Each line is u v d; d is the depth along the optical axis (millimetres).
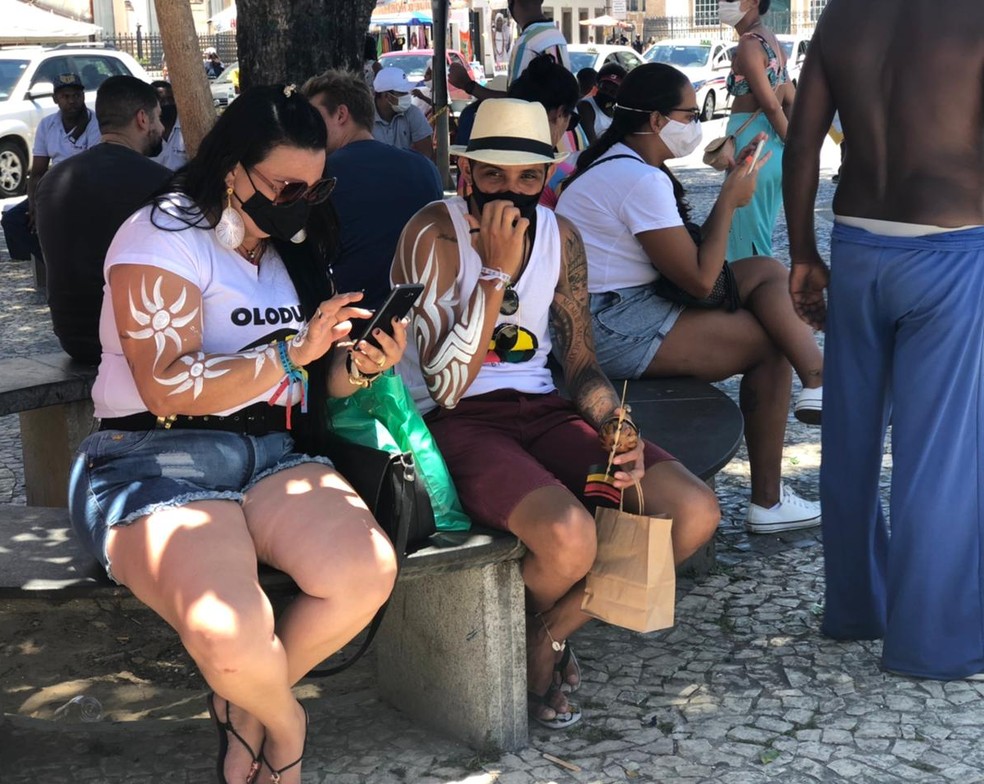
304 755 3154
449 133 11992
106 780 3047
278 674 2529
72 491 2859
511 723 3150
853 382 3504
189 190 2816
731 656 3623
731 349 4203
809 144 3510
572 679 3410
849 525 3596
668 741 3176
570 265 3357
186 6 4105
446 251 3207
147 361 2703
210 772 3080
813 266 3668
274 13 5816
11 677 3768
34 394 4289
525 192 3182
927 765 3033
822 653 3627
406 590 3266
